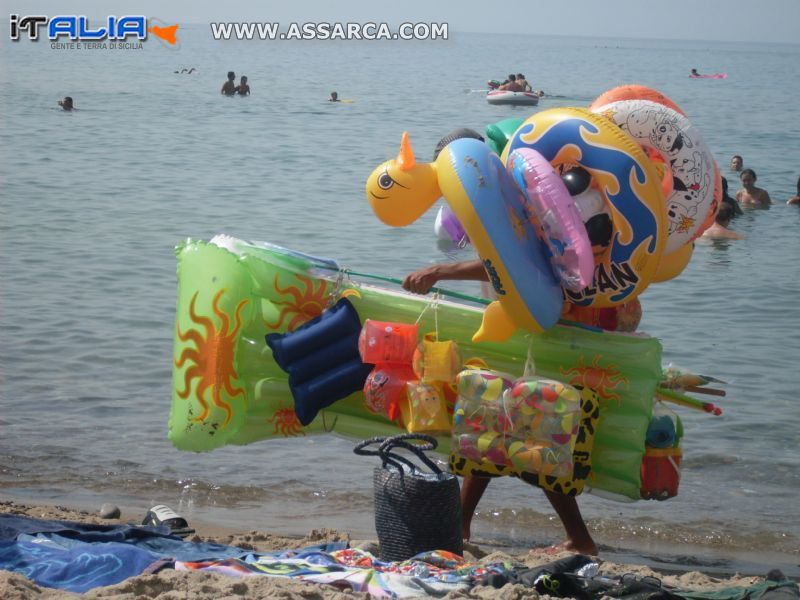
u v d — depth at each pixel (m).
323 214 20.42
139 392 10.62
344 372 7.25
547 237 6.62
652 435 7.20
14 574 4.89
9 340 12.03
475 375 6.76
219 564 5.54
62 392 10.52
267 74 73.06
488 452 6.75
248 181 24.55
